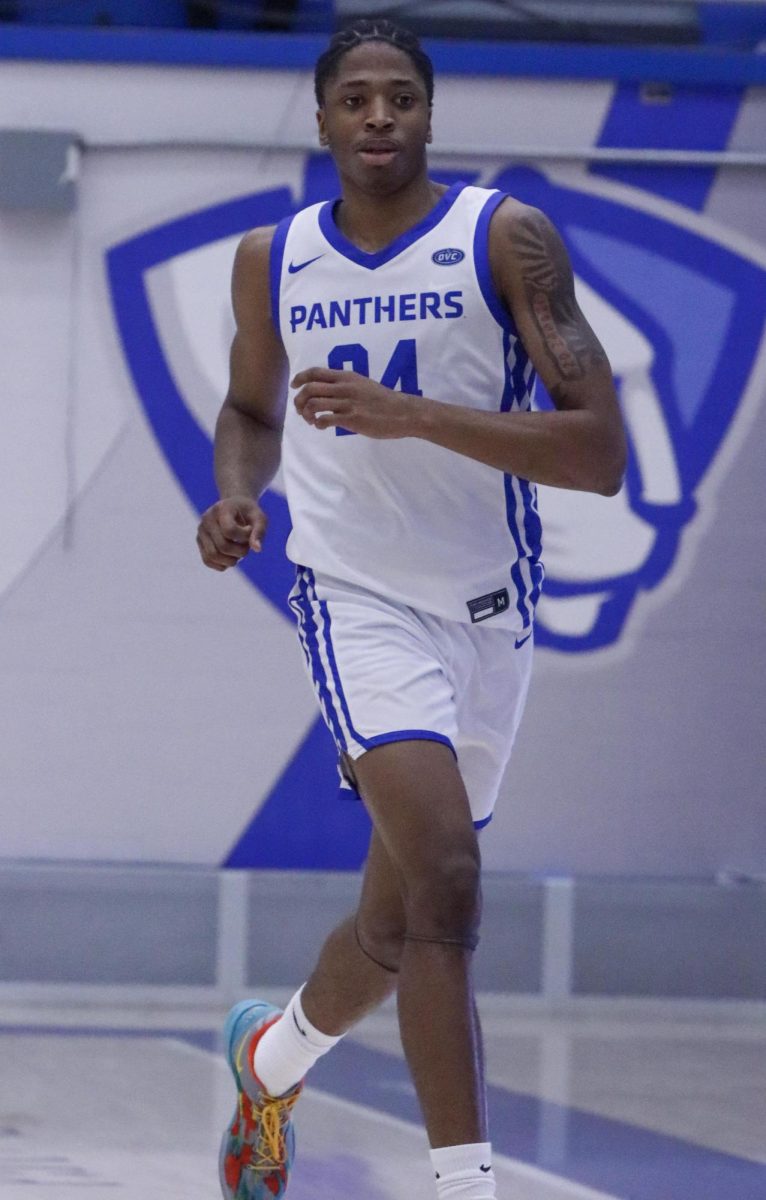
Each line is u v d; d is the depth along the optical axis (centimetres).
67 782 1600
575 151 1634
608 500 1638
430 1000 642
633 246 1648
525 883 1587
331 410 648
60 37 1603
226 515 729
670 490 1644
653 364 1648
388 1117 1080
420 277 711
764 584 1645
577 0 1658
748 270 1652
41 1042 1334
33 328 1602
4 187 1573
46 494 1602
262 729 1609
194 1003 1562
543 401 1614
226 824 1608
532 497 741
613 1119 1102
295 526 737
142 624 1603
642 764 1633
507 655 739
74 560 1602
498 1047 1387
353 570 716
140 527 1608
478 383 712
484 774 766
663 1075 1279
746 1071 1306
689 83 1639
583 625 1633
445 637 717
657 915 1595
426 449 703
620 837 1630
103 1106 1084
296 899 1570
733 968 1602
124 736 1603
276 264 742
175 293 1612
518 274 703
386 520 712
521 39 1655
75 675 1600
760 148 1653
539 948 1585
